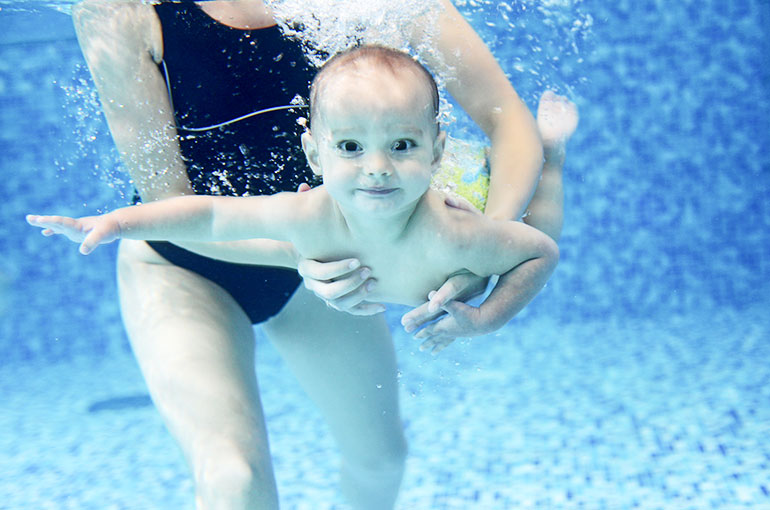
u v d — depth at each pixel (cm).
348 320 241
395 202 163
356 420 248
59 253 790
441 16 213
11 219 778
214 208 187
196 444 185
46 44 412
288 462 431
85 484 420
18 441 509
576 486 362
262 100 207
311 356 243
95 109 258
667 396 498
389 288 194
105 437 507
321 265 183
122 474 433
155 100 205
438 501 357
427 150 165
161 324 209
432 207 180
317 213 182
